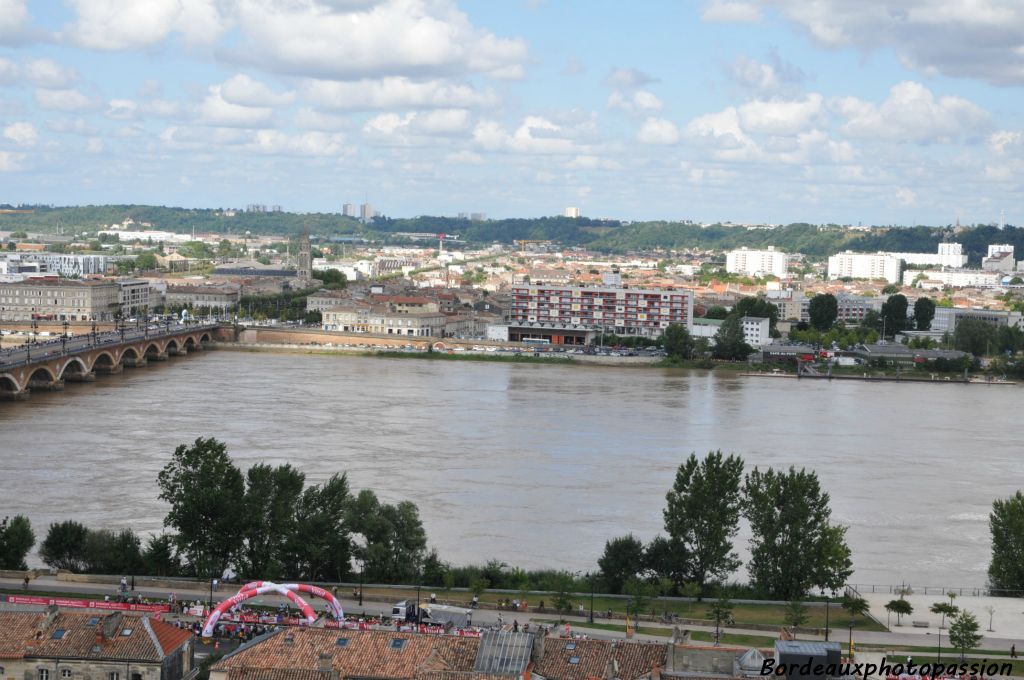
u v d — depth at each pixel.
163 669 179.00
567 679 176.62
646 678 177.62
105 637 182.12
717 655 182.25
